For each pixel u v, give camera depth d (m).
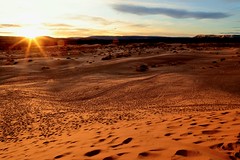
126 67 40.25
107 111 16.70
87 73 37.00
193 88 23.83
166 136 6.30
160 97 21.09
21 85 29.94
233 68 33.88
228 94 20.98
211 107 16.33
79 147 6.64
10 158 7.23
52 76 36.00
